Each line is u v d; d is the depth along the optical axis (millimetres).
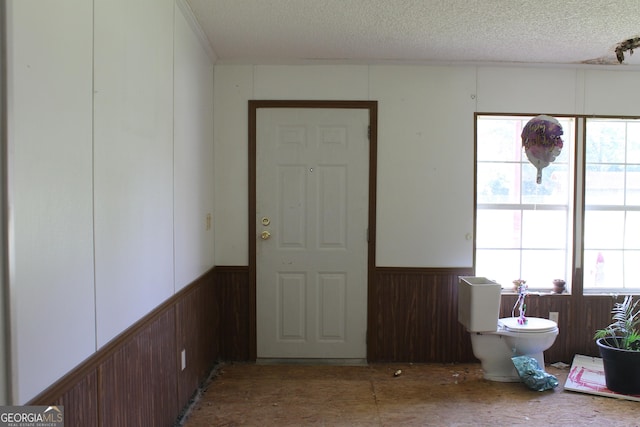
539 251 3414
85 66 1365
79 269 1337
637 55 3064
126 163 1677
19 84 1048
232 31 2725
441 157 3324
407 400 2707
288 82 3305
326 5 2352
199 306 2814
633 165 3412
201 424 2383
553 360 3350
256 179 3320
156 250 2008
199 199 2842
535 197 3398
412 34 2752
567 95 3330
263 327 3354
